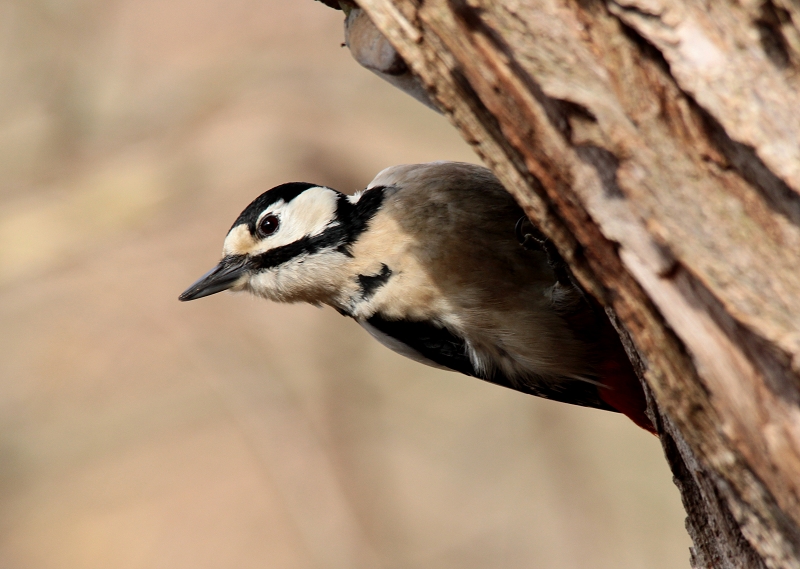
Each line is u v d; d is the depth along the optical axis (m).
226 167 14.89
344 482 13.23
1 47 15.39
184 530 12.98
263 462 13.47
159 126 15.48
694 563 4.79
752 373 3.73
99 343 14.48
